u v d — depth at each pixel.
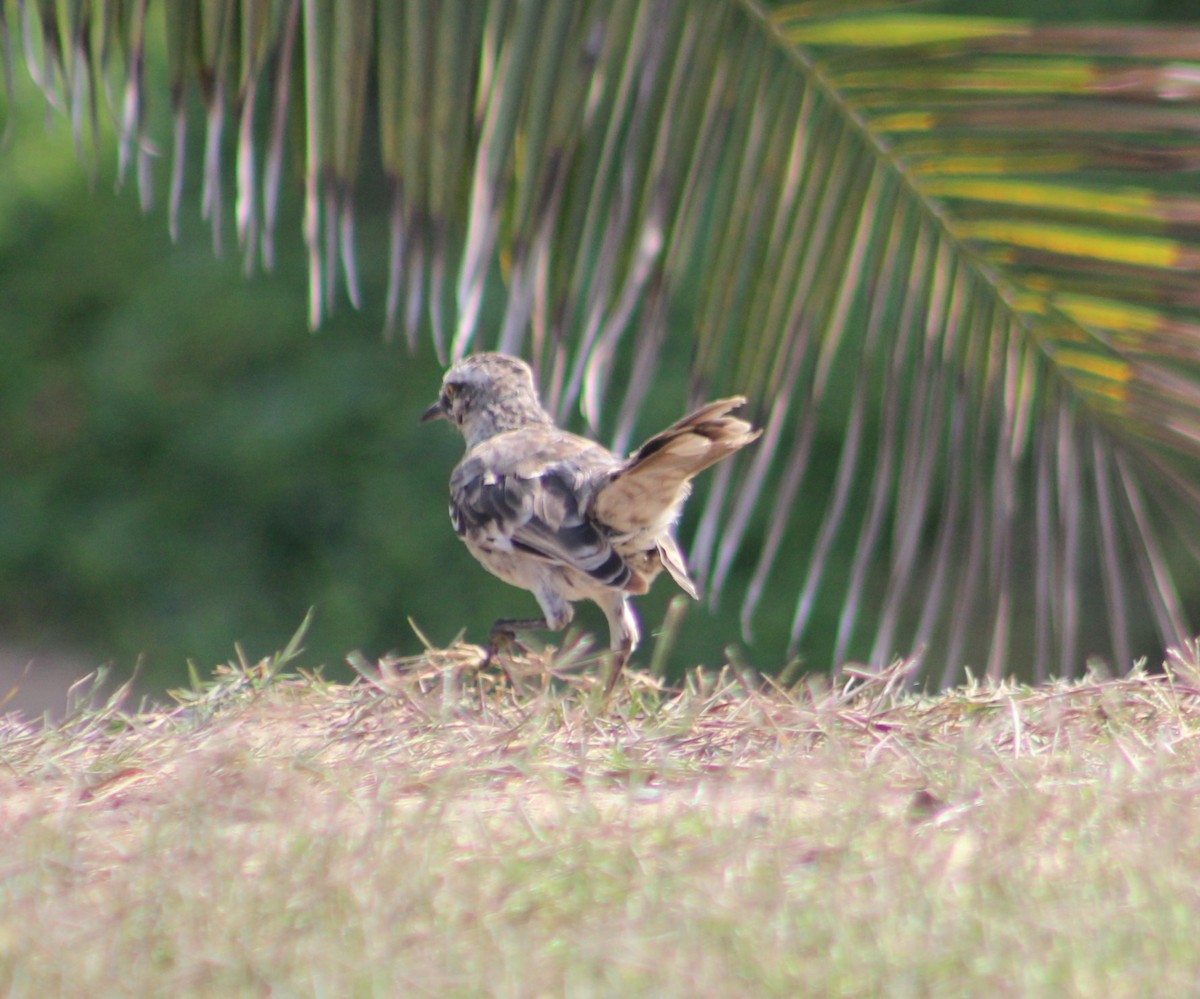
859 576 10.05
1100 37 8.54
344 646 27.09
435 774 8.09
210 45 9.34
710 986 5.72
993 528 10.03
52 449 29.09
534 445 11.47
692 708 9.41
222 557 28.06
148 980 5.84
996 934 6.05
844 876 6.59
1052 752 8.41
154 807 7.76
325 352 28.38
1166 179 19.00
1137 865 6.62
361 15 9.13
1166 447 9.87
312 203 9.34
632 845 6.86
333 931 6.17
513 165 9.22
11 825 7.52
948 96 9.00
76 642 28.55
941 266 9.56
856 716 9.00
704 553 10.07
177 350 28.61
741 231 9.53
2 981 5.86
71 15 9.48
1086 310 9.45
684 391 24.53
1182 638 10.17
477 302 9.15
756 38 9.17
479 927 6.17
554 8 9.11
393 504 27.58
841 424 23.77
